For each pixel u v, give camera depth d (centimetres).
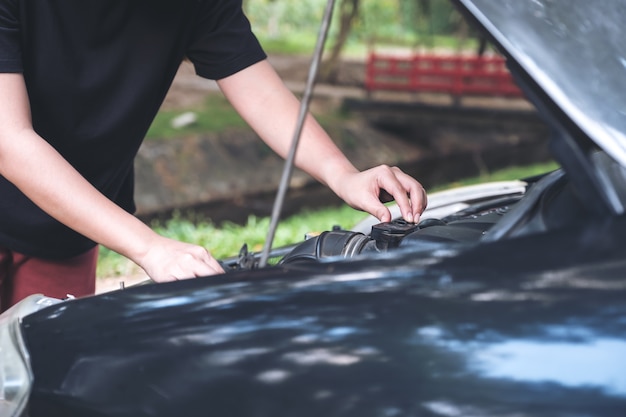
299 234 685
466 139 2475
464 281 116
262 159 2039
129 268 551
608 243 115
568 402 101
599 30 123
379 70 2586
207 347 121
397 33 3672
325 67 2553
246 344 119
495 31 121
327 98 2569
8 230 234
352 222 768
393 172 196
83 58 212
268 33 3703
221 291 129
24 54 207
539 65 118
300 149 213
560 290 111
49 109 216
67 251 243
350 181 198
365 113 2519
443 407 105
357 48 3525
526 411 102
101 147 226
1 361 136
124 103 221
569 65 119
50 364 131
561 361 104
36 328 139
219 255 639
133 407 121
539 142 2483
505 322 109
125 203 260
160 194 1777
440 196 291
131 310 133
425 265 121
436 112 2472
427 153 2431
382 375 109
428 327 112
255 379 115
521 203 140
